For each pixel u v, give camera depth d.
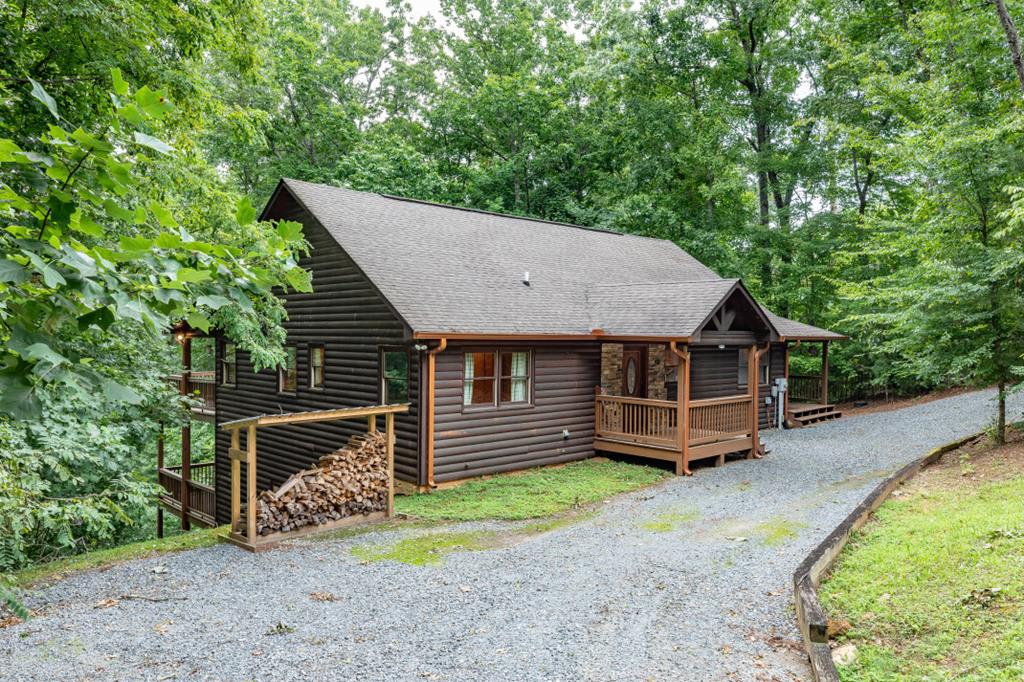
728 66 26.00
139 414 11.86
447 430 12.31
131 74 9.28
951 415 19.52
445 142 32.66
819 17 25.56
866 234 24.58
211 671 5.21
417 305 12.12
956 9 14.66
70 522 7.03
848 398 25.86
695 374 17.86
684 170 26.34
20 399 1.83
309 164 29.73
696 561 7.75
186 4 10.02
